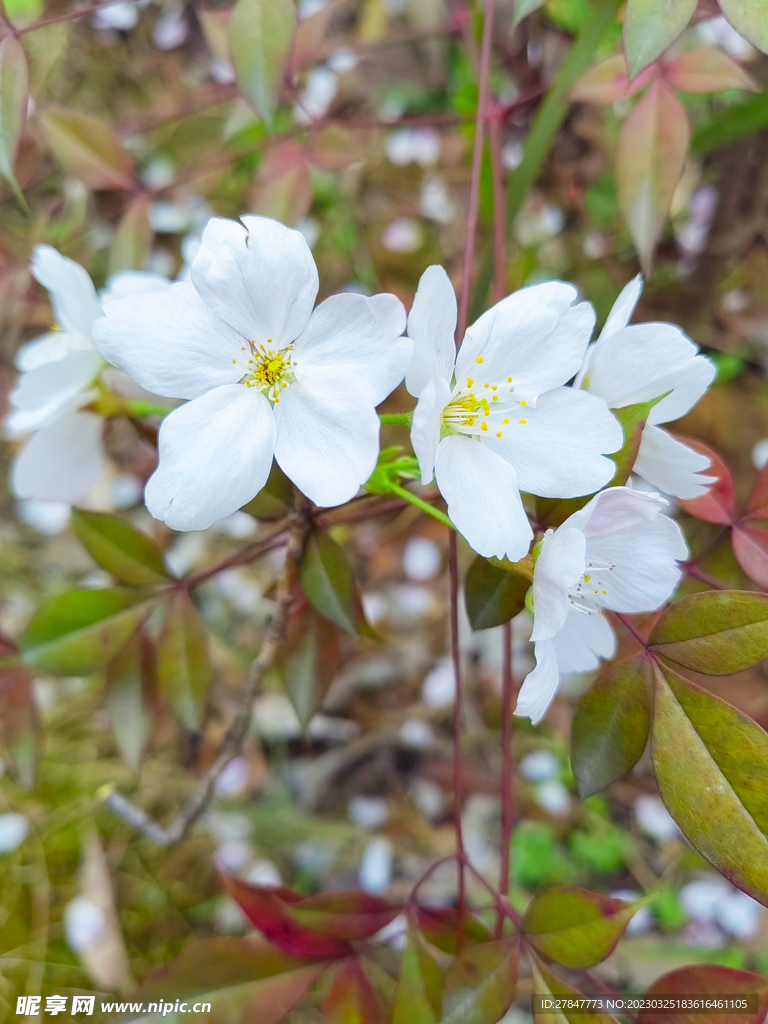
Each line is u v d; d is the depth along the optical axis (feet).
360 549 0.83
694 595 0.29
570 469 0.30
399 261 0.88
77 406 0.41
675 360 0.32
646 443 0.34
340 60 0.79
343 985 0.33
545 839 0.70
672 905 0.66
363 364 0.29
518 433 0.31
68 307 0.39
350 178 0.89
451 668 0.77
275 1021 0.32
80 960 0.65
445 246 0.86
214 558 0.83
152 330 0.29
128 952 0.66
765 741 0.27
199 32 0.92
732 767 0.28
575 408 0.30
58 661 0.40
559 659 0.34
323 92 0.80
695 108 0.74
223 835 0.70
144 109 0.91
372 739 0.75
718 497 0.38
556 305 0.31
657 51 0.30
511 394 0.31
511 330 0.31
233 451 0.29
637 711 0.30
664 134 0.38
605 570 0.32
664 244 0.75
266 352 0.30
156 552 0.40
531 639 0.28
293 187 0.48
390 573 0.82
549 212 0.81
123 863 0.69
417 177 0.90
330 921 0.33
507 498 0.29
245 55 0.35
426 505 0.32
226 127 0.56
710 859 0.27
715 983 0.30
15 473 0.42
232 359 0.30
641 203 0.38
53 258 0.38
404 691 0.78
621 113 0.67
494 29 0.64
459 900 0.34
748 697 0.57
